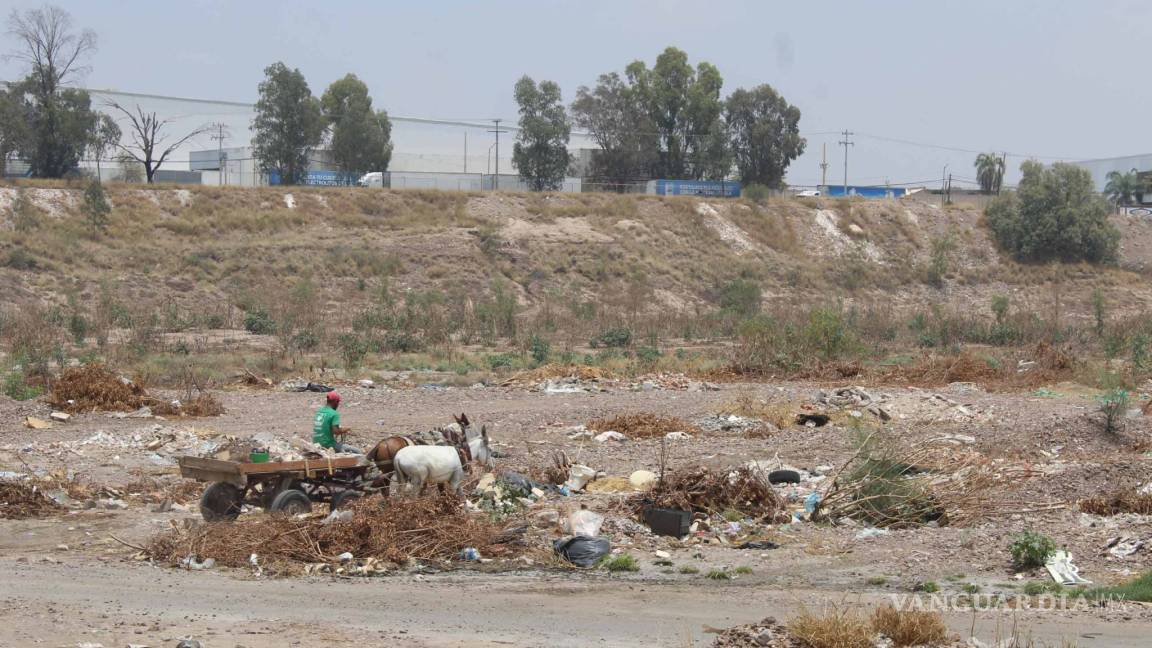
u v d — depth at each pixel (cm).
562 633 1168
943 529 1716
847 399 3266
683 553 1577
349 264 7394
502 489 1830
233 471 1595
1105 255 9812
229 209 8056
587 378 3872
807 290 8750
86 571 1426
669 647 1112
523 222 8694
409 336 5200
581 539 1534
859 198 10306
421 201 8862
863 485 1806
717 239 9300
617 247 8481
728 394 3519
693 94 11356
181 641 1067
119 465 2208
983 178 13762
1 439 2459
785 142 11481
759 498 1784
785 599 1330
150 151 9369
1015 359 4416
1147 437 2648
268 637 1126
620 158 11288
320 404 3225
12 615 1180
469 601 1309
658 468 2250
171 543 1524
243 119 10944
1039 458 2386
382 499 1647
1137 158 14250
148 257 6950
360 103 10200
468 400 3372
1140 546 1565
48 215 7250
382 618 1223
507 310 6100
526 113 10625
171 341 4972
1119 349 5000
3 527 1702
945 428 2816
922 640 1109
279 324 5588
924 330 6353
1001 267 9544
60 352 3800
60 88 8519
